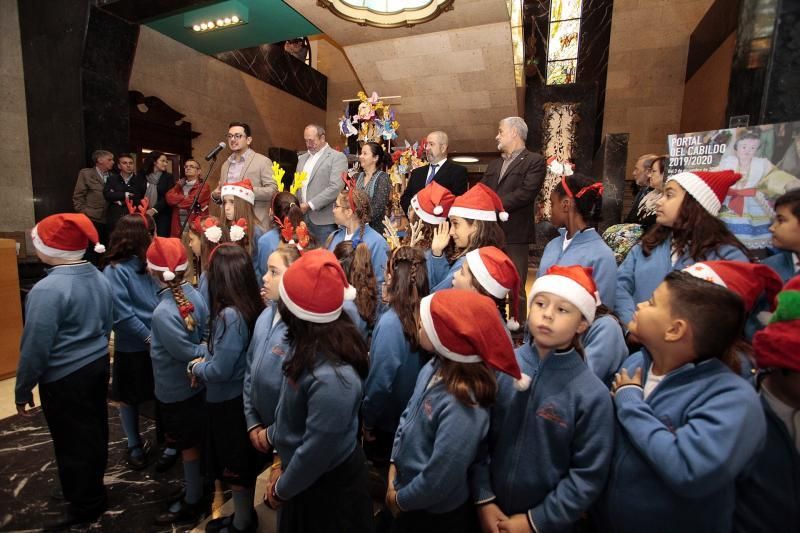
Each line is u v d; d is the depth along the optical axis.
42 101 4.86
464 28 5.78
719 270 1.09
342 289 1.20
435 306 1.07
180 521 1.92
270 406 1.48
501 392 1.17
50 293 1.72
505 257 1.38
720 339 0.91
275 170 3.21
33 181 5.06
